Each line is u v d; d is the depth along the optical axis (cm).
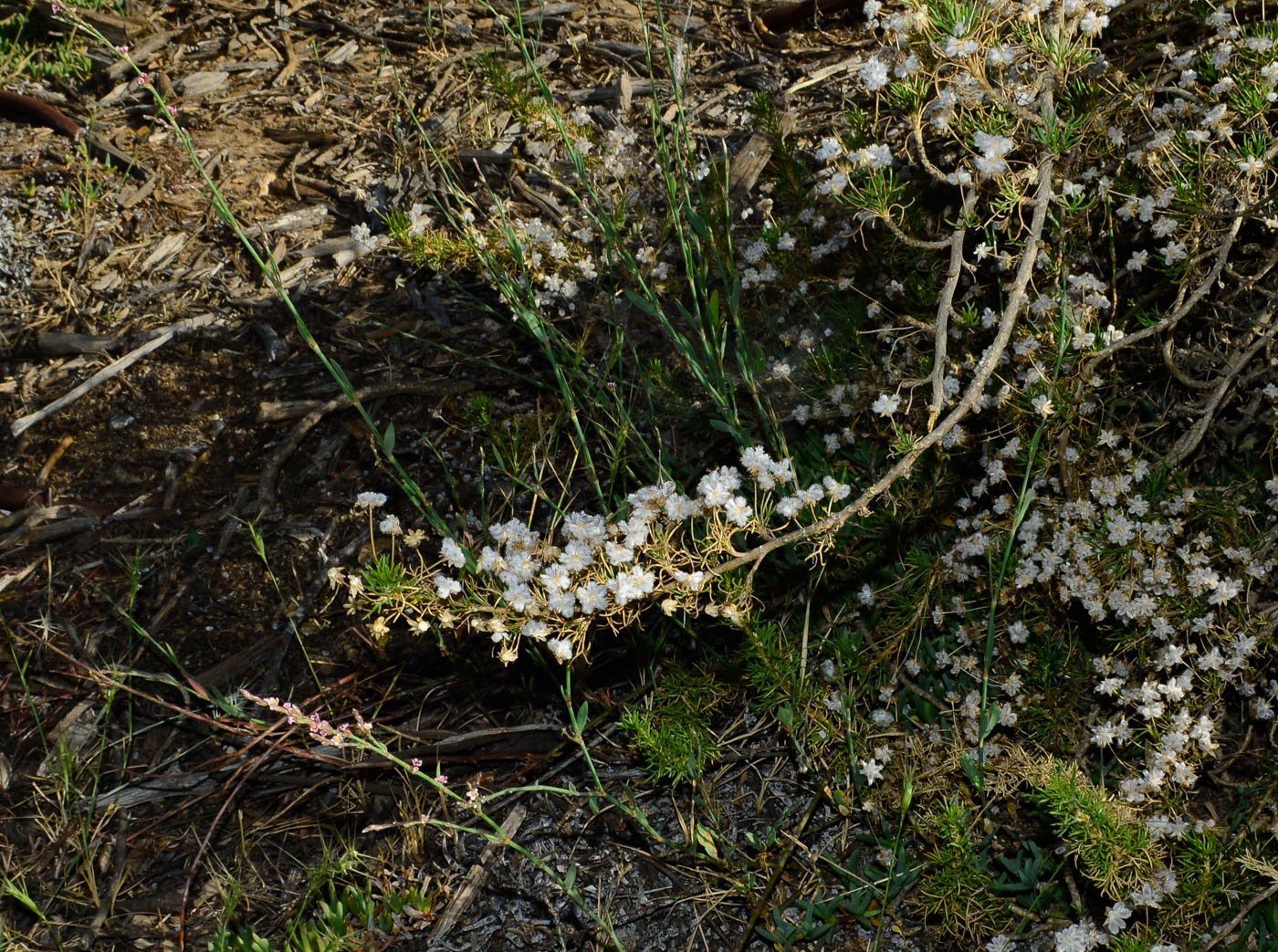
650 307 304
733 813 276
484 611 239
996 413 290
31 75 511
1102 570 256
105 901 272
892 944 251
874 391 303
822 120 447
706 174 343
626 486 324
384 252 426
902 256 310
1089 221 301
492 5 537
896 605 288
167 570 340
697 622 308
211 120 490
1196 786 257
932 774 259
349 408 375
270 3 548
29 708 311
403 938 262
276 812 289
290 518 349
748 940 253
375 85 499
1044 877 250
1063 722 261
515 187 438
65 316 413
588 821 279
